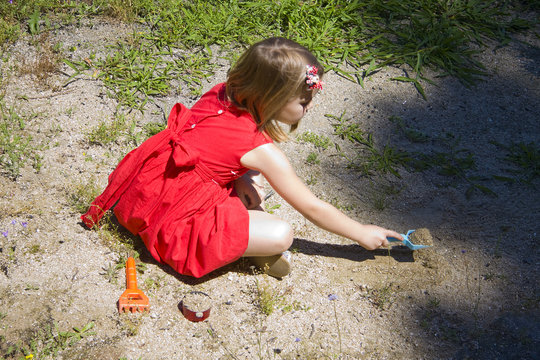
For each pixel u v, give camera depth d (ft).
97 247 9.18
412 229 10.34
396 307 8.94
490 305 9.07
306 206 8.46
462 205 10.94
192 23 13.98
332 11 14.87
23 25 13.46
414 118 12.94
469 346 8.43
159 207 8.63
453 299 9.14
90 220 9.38
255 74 7.78
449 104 13.38
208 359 7.88
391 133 12.51
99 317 8.13
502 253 9.97
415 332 8.60
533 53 15.10
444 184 11.38
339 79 13.64
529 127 12.93
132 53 13.05
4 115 11.35
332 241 10.05
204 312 8.26
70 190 10.15
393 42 14.76
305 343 8.27
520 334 8.62
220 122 8.17
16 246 8.96
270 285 9.05
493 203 11.00
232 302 8.69
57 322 7.95
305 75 7.77
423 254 9.87
